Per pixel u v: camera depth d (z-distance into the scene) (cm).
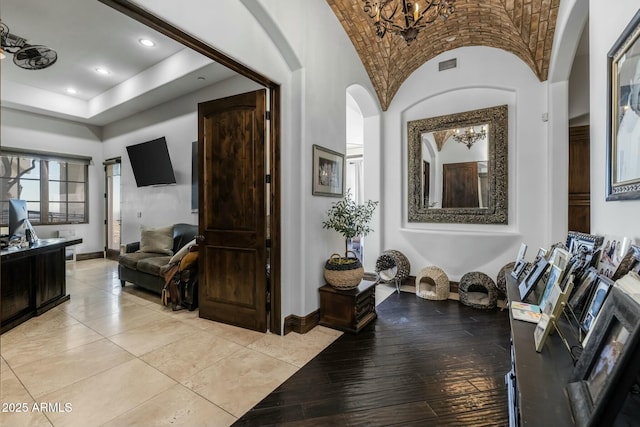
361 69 388
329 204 317
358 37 358
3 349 242
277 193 271
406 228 448
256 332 277
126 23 341
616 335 72
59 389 190
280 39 253
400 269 417
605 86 159
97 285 441
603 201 161
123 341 257
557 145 329
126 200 593
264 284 274
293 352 240
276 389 192
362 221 316
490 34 353
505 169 375
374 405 178
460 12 322
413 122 437
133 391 188
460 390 192
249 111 277
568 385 81
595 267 146
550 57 325
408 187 445
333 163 322
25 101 511
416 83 431
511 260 370
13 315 287
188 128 471
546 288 148
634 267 113
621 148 138
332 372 212
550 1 274
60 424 159
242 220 284
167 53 411
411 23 246
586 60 364
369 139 457
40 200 580
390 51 379
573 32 268
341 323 283
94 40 376
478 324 300
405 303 366
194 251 341
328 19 316
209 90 440
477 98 395
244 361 226
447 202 415
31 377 203
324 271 297
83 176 639
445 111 416
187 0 186
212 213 302
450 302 369
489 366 220
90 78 488
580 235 179
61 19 332
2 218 529
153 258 410
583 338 107
